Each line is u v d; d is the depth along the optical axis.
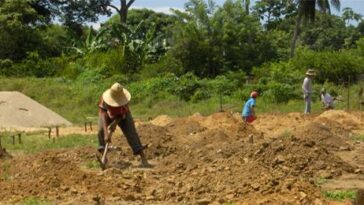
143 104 35.97
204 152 13.86
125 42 46.31
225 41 44.72
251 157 12.42
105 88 38.25
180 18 46.19
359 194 9.30
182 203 9.64
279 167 11.79
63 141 17.92
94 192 10.17
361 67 42.19
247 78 40.66
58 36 55.78
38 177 10.93
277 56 47.94
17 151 16.30
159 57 46.75
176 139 15.77
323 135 15.62
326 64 42.16
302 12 48.59
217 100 35.50
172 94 37.00
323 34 71.00
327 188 10.76
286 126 20.89
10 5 49.72
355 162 13.61
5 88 39.75
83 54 48.25
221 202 9.52
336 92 36.50
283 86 35.94
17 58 50.03
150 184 10.91
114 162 13.57
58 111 34.69
